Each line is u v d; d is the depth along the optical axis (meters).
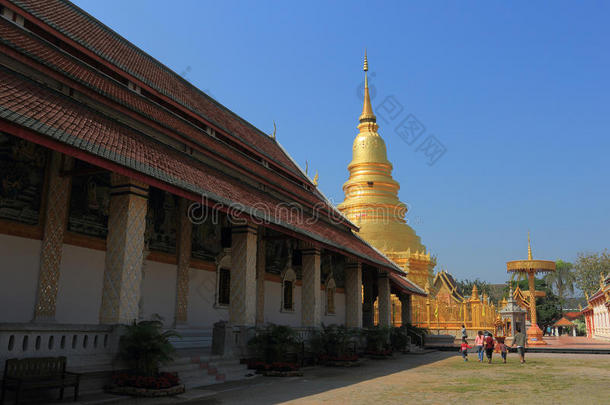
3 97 10.09
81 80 14.62
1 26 13.57
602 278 58.94
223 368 15.29
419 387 14.44
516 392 13.59
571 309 117.94
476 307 46.94
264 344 16.84
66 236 13.73
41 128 9.73
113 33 21.66
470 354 31.48
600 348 35.56
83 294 14.11
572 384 15.55
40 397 9.90
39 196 13.03
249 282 17.31
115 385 11.14
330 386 14.27
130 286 12.12
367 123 60.66
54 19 16.78
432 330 47.38
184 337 18.02
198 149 18.67
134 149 13.20
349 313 26.73
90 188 14.59
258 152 24.62
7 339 9.45
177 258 18.52
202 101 25.42
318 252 22.81
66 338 10.60
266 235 23.81
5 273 12.05
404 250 54.00
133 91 18.03
